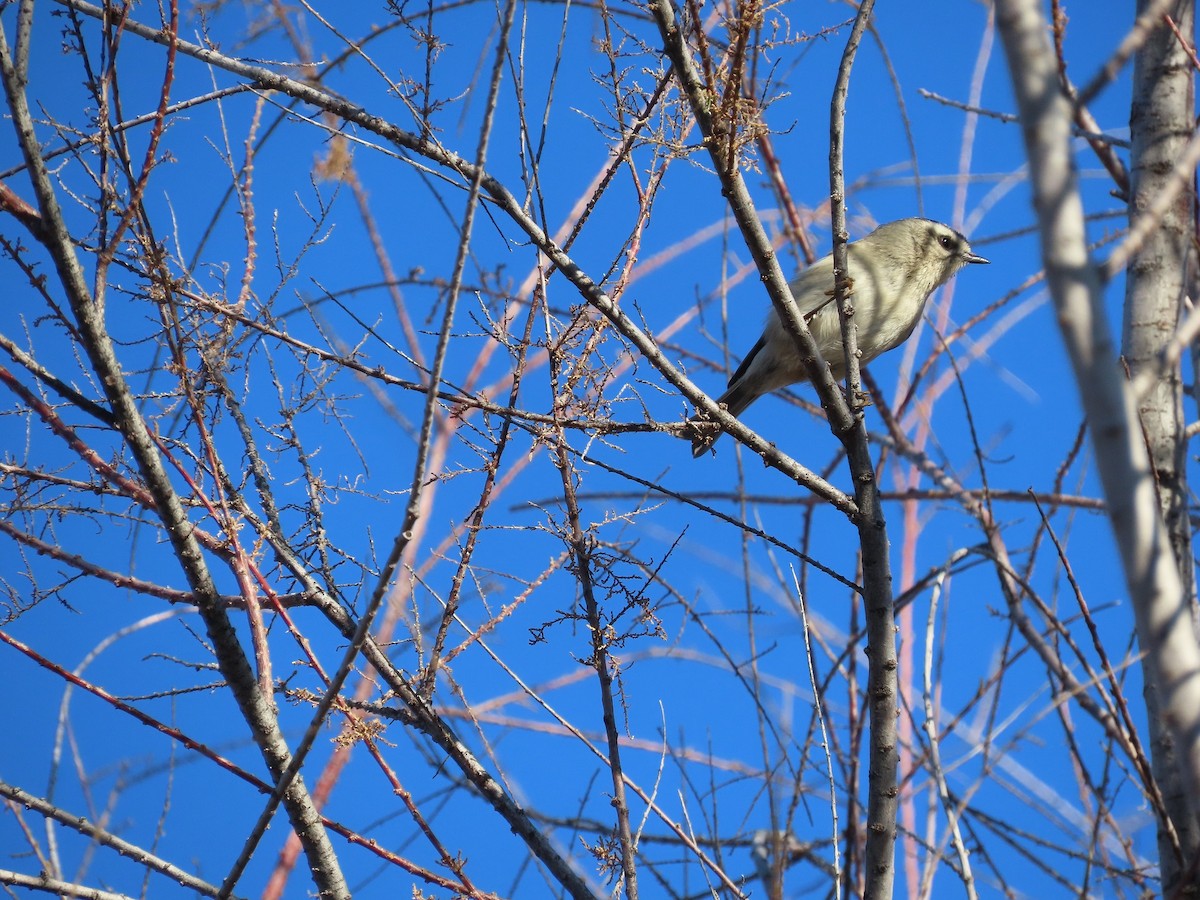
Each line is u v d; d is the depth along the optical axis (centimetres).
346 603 455
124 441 405
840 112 447
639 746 500
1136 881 405
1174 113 427
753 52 436
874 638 434
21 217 383
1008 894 414
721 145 413
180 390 424
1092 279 205
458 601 456
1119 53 204
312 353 428
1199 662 210
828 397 452
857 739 423
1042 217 206
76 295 388
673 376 438
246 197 454
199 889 397
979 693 434
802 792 439
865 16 446
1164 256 412
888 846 412
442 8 436
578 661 458
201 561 409
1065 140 205
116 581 425
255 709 414
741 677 449
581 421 436
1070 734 386
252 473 466
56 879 377
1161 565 209
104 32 402
